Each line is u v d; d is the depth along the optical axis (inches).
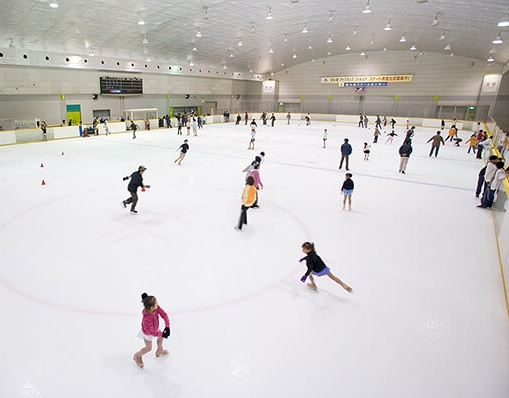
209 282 201.2
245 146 733.3
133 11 645.3
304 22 814.5
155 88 1154.0
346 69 1419.8
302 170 510.9
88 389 128.1
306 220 305.7
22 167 497.4
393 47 1222.3
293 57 1328.7
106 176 447.8
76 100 936.9
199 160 568.1
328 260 232.4
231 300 184.1
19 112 819.4
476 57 1148.5
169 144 743.1
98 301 180.7
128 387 129.4
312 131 1075.3
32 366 137.9
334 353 148.4
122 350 147.3
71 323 163.2
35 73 829.8
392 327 166.4
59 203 337.1
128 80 1053.8
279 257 234.2
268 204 347.9
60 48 768.3
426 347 153.6
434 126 1232.2
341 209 338.6
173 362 141.6
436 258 240.4
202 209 325.7
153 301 127.7
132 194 302.7
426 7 656.4
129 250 239.3
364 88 1403.8
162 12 667.4
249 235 269.3
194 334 157.6
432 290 200.1
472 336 161.8
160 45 927.7
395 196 388.8
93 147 691.4
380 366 142.0
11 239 253.9
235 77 1371.8
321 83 1489.9
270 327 163.8
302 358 145.1
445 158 647.1
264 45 1074.7
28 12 584.4
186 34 860.0
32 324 162.1
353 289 197.9
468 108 1224.2
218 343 152.5
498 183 321.4
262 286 198.2
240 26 828.0
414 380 135.3
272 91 1581.0
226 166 523.8
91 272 209.3
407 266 227.5
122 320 165.9
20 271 208.8
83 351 146.2
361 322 169.3
